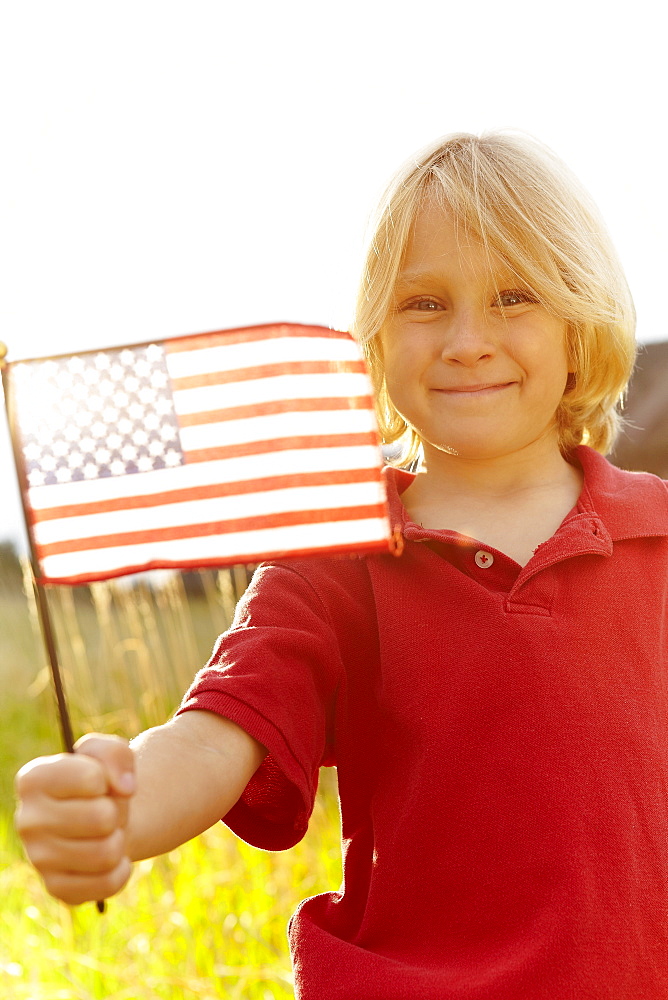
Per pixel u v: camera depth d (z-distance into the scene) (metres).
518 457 1.58
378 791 1.41
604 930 1.26
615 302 1.61
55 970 2.85
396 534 1.43
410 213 1.50
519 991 1.25
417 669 1.40
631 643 1.41
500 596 1.41
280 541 1.21
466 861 1.32
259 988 2.73
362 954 1.33
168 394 1.23
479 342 1.45
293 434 1.22
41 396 1.23
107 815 0.96
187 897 3.11
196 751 1.22
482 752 1.35
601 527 1.46
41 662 4.73
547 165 1.57
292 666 1.35
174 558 1.21
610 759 1.34
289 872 3.15
